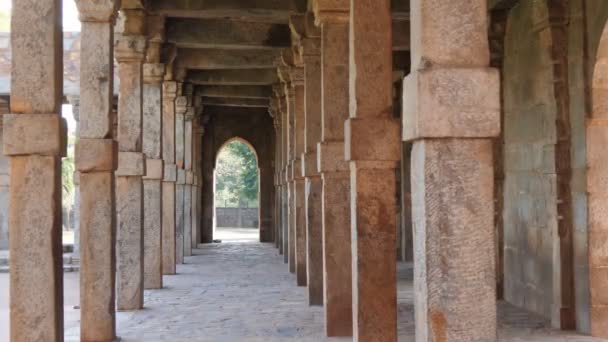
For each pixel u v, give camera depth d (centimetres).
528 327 852
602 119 787
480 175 365
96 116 740
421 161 370
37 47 557
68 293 1325
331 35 794
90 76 738
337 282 801
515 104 1009
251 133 2477
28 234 556
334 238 802
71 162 3322
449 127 362
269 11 1062
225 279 1359
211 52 1506
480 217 365
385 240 621
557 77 838
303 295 1134
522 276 998
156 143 1209
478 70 364
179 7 1062
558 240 838
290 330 844
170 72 1469
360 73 623
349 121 621
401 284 1255
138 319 926
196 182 2170
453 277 363
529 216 963
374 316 619
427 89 362
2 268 1759
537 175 925
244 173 3966
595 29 771
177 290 1205
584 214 800
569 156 837
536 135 921
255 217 3688
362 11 624
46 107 557
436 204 364
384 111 624
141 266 1005
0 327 996
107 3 732
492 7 1020
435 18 366
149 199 1210
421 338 373
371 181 621
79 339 820
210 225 2439
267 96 1977
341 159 797
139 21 966
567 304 836
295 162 1234
